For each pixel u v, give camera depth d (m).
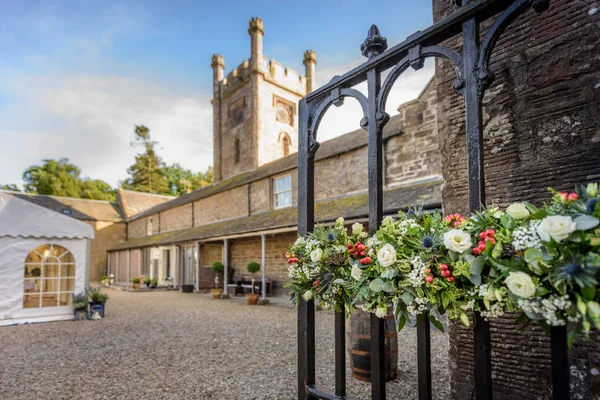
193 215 18.69
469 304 1.08
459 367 2.20
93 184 39.81
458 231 1.08
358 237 1.47
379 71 1.58
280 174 12.95
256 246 13.63
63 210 26.78
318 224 1.65
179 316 8.48
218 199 16.66
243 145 18.75
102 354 5.05
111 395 3.50
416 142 8.34
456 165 2.32
